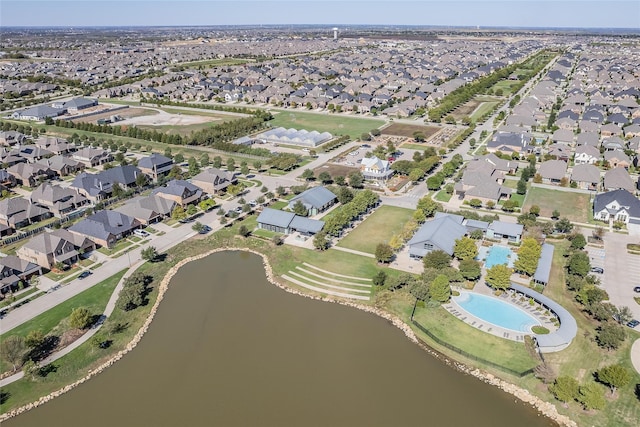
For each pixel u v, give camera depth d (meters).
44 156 177.62
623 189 136.38
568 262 104.44
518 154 178.75
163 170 164.50
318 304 94.19
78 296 93.81
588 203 139.00
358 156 182.38
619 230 121.38
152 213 126.00
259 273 105.88
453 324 85.69
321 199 133.75
